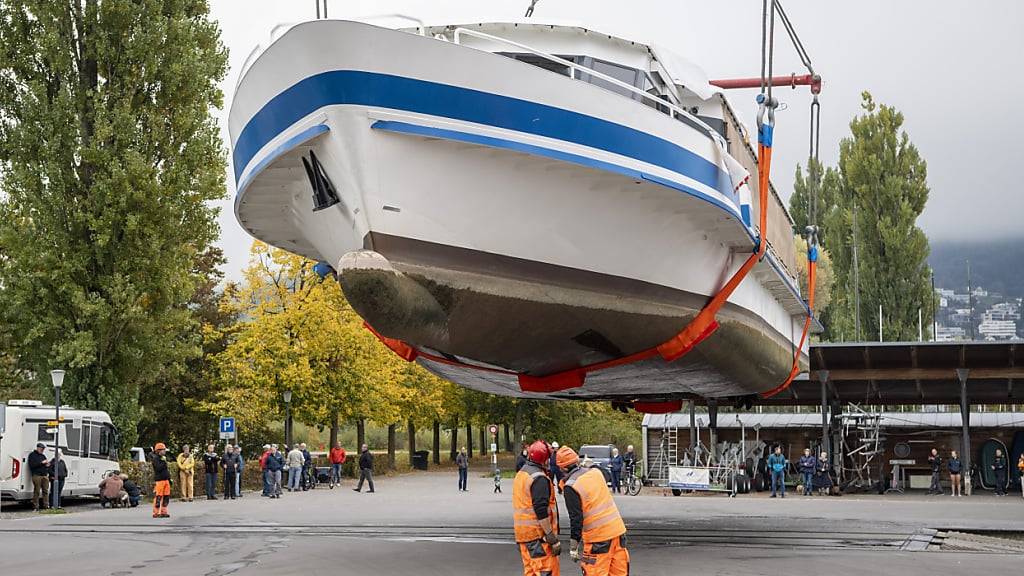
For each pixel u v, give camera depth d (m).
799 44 16.38
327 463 45.72
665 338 13.70
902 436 38.16
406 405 49.91
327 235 12.09
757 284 16.94
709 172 12.42
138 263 29.11
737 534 16.61
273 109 10.98
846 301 63.56
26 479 25.23
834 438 36.16
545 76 10.55
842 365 33.47
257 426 45.50
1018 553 13.85
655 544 14.95
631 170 11.19
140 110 29.95
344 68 9.95
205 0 31.66
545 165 10.89
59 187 28.84
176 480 30.69
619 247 12.19
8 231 28.41
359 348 41.34
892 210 60.06
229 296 44.22
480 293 11.26
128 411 30.28
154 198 29.11
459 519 20.61
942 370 32.72
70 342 28.22
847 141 66.25
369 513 22.86
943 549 14.45
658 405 19.84
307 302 40.66
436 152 10.38
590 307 12.28
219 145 30.73
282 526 18.81
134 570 12.40
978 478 37.03
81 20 29.83
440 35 13.23
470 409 50.88
